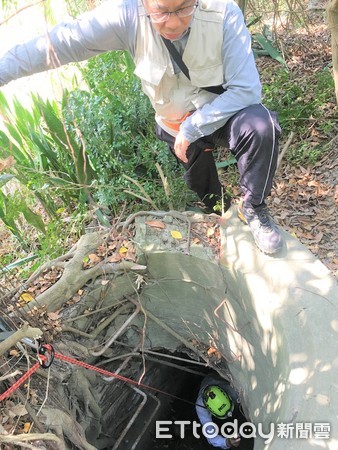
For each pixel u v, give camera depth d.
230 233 2.48
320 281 2.16
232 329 2.61
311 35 4.50
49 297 2.42
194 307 2.80
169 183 2.89
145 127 3.08
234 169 3.31
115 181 3.01
